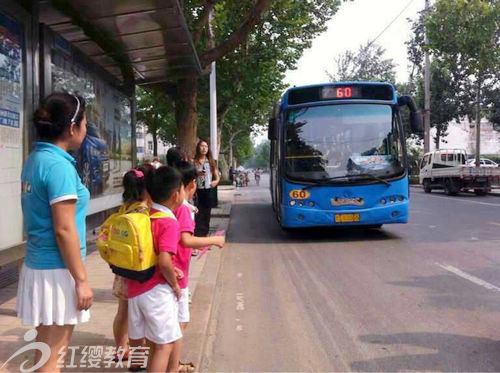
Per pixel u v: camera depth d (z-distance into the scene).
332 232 12.66
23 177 2.99
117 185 9.39
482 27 22.47
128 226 3.29
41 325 3.01
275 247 10.73
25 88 5.74
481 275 7.60
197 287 6.93
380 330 5.30
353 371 4.30
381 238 11.41
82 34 7.34
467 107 36.16
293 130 11.05
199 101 23.03
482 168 25.53
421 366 4.35
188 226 3.71
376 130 11.01
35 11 5.93
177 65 9.34
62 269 2.97
